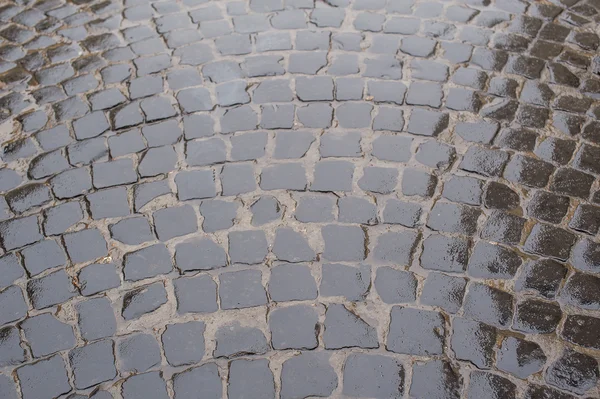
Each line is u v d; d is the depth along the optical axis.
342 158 2.07
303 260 1.84
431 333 1.71
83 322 1.75
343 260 1.84
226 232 1.91
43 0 2.63
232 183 2.02
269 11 2.55
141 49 2.43
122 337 1.72
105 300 1.78
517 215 1.93
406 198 1.97
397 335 1.71
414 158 2.07
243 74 2.32
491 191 1.98
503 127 2.14
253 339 1.71
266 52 2.40
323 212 1.94
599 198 1.97
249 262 1.84
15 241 1.91
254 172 2.04
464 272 1.82
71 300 1.79
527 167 2.04
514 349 1.69
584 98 2.23
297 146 2.11
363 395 1.63
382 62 2.35
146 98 2.26
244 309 1.76
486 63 2.34
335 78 2.30
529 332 1.72
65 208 1.98
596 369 1.66
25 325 1.75
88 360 1.69
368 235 1.89
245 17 2.53
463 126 2.15
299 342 1.70
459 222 1.91
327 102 2.22
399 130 2.14
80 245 1.89
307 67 2.34
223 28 2.49
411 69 2.32
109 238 1.90
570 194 1.98
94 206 1.98
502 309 1.75
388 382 1.64
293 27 2.49
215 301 1.77
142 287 1.80
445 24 2.48
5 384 1.66
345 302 1.77
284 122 2.17
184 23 2.52
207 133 2.15
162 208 1.96
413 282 1.80
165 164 2.07
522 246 1.87
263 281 1.81
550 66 2.33
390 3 2.57
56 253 1.88
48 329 1.74
